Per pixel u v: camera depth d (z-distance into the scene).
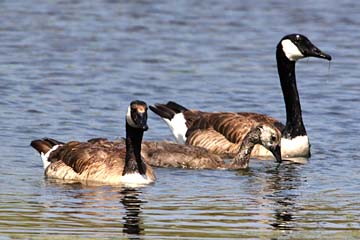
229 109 26.03
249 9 40.72
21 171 19.91
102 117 24.50
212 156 21.14
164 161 20.89
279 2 42.28
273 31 36.50
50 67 29.95
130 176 19.00
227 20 38.38
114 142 20.41
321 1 42.59
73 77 28.83
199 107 26.14
